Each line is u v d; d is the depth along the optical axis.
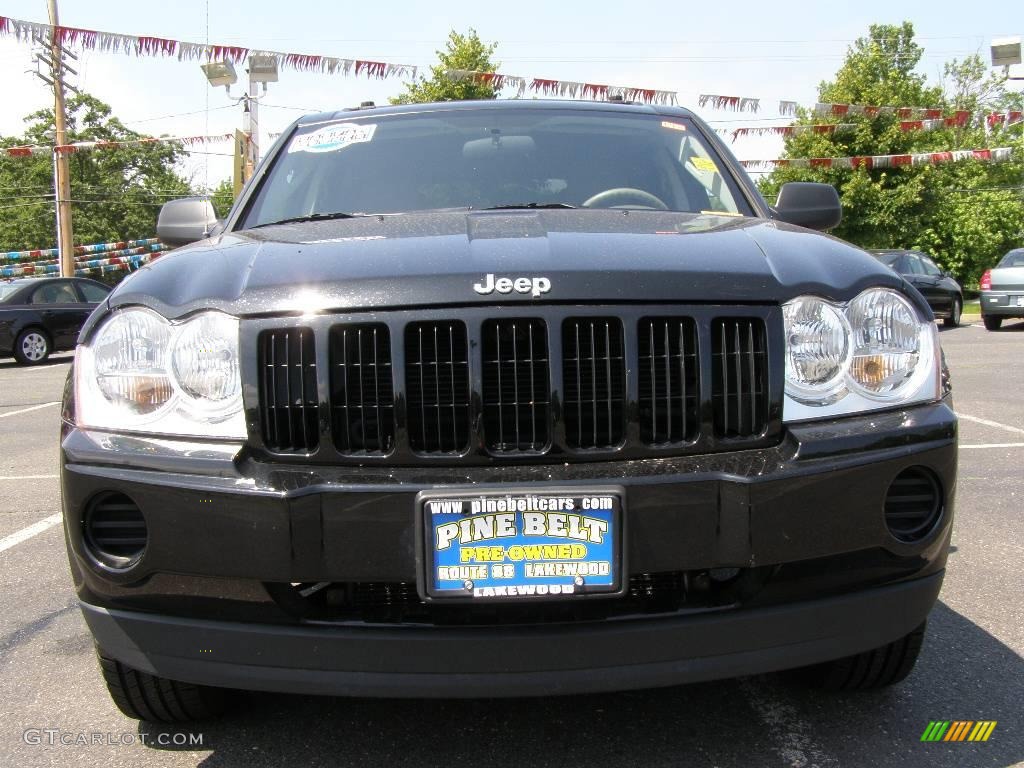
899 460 2.04
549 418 1.96
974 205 31.73
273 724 2.53
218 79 13.80
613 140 3.40
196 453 1.99
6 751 2.41
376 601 2.00
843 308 2.12
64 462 2.06
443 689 1.92
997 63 20.53
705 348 2.00
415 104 3.70
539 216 2.61
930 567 2.12
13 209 51.56
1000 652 2.93
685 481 1.93
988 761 2.26
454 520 1.89
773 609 1.98
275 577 1.92
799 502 1.96
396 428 1.96
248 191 3.30
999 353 12.27
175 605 2.00
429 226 2.49
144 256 38.88
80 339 2.19
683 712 2.54
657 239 2.27
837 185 25.66
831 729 2.44
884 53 25.36
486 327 1.97
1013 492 5.04
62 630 3.32
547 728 2.47
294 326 1.99
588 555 1.90
